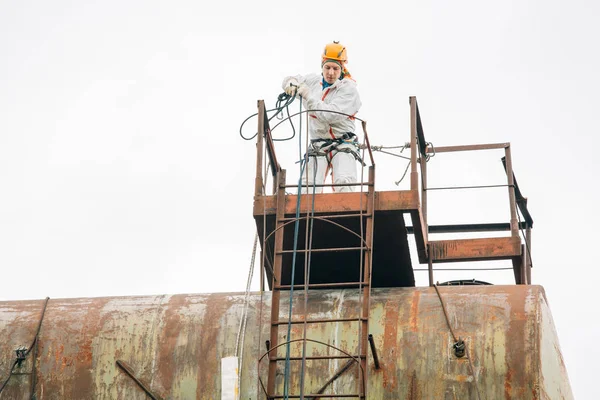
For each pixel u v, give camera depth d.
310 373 13.47
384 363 13.38
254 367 13.69
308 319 13.88
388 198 13.88
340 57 15.09
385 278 15.66
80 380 13.93
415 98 14.70
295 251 13.33
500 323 13.45
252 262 14.34
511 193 16.69
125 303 14.56
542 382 13.05
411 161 14.23
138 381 13.79
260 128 14.36
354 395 12.77
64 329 14.31
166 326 14.15
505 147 17.12
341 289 14.38
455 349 13.33
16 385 14.01
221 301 14.39
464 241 15.73
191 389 13.66
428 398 13.14
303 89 14.84
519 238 15.63
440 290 14.05
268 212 13.99
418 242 14.80
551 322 13.95
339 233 14.32
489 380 13.11
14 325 14.42
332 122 14.74
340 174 14.64
